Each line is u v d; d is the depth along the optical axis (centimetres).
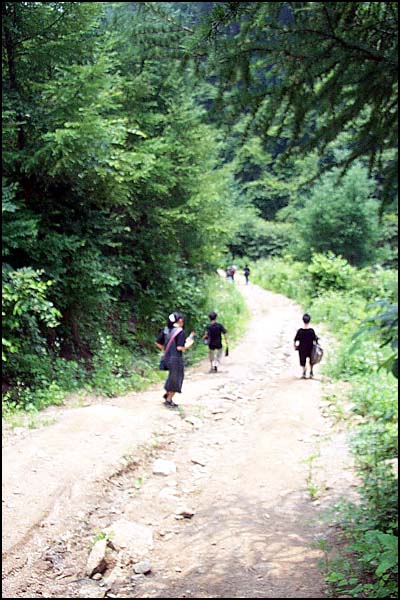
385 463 609
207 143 1623
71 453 672
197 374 1376
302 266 3253
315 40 339
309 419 862
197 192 1625
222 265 2338
